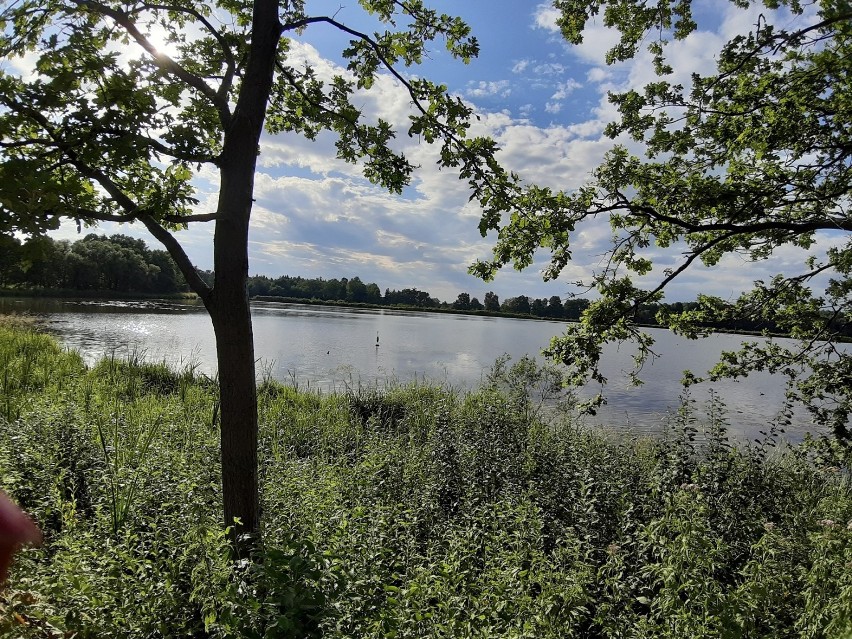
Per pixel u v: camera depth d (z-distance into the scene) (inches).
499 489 265.6
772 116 219.3
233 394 161.6
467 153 180.1
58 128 130.4
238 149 161.3
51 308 1884.8
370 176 223.6
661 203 241.3
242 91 163.8
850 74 205.8
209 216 155.3
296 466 271.1
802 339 246.2
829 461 249.4
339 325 2314.2
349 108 209.5
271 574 120.1
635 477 283.7
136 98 126.9
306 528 178.7
